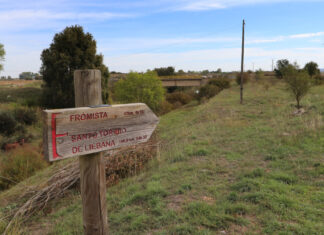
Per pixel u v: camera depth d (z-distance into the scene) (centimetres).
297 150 644
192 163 632
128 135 215
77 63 2356
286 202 383
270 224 330
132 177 605
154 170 625
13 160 884
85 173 201
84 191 203
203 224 345
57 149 172
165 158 716
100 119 195
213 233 323
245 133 904
